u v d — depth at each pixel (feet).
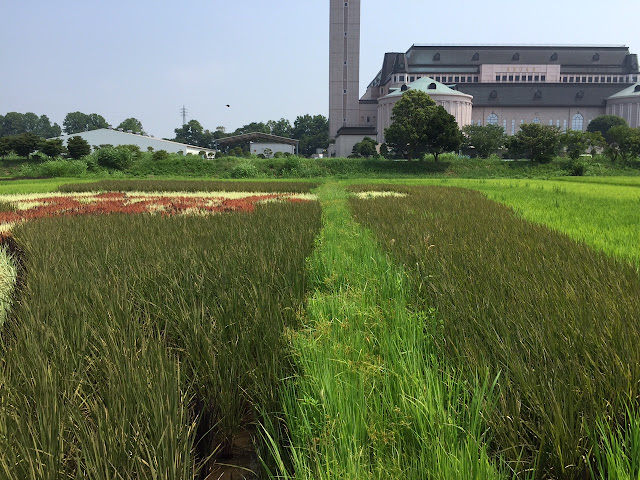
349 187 110.01
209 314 15.31
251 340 13.69
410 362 11.43
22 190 98.58
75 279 19.10
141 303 16.96
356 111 401.70
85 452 7.82
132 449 8.34
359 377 10.46
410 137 239.71
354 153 330.95
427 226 34.63
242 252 23.81
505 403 9.58
